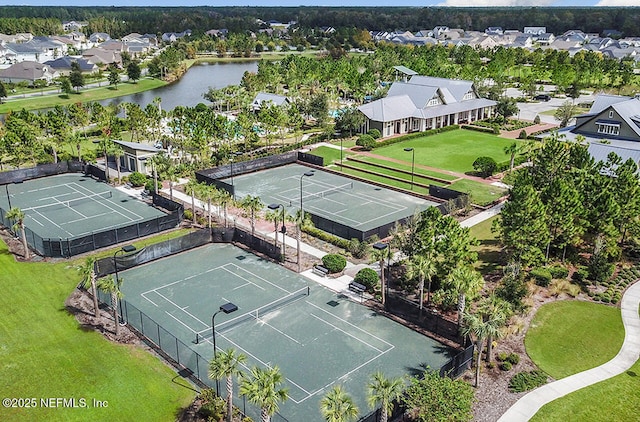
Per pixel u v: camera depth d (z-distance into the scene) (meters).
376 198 77.38
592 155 75.25
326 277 54.44
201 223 67.69
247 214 69.81
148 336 43.97
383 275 48.16
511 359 40.22
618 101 95.38
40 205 73.81
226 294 51.00
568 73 154.62
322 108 120.94
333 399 30.14
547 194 53.44
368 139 101.31
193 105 149.75
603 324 45.16
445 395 32.31
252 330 45.06
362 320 46.81
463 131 117.12
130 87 175.50
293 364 40.62
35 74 172.75
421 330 45.34
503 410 35.47
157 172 79.56
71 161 88.31
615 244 54.47
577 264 54.94
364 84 145.12
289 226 67.12
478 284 41.88
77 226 66.56
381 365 40.56
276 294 51.09
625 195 54.72
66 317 46.53
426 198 76.94
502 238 53.94
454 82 128.00
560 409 35.44
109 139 92.06
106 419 34.84
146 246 57.69
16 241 62.09
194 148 94.88
